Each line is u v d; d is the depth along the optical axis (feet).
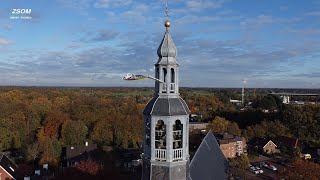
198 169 115.14
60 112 430.61
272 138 399.65
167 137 81.56
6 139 367.66
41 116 424.87
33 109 428.15
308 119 430.20
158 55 84.74
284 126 433.07
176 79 84.58
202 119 523.70
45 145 302.66
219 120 424.46
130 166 294.25
